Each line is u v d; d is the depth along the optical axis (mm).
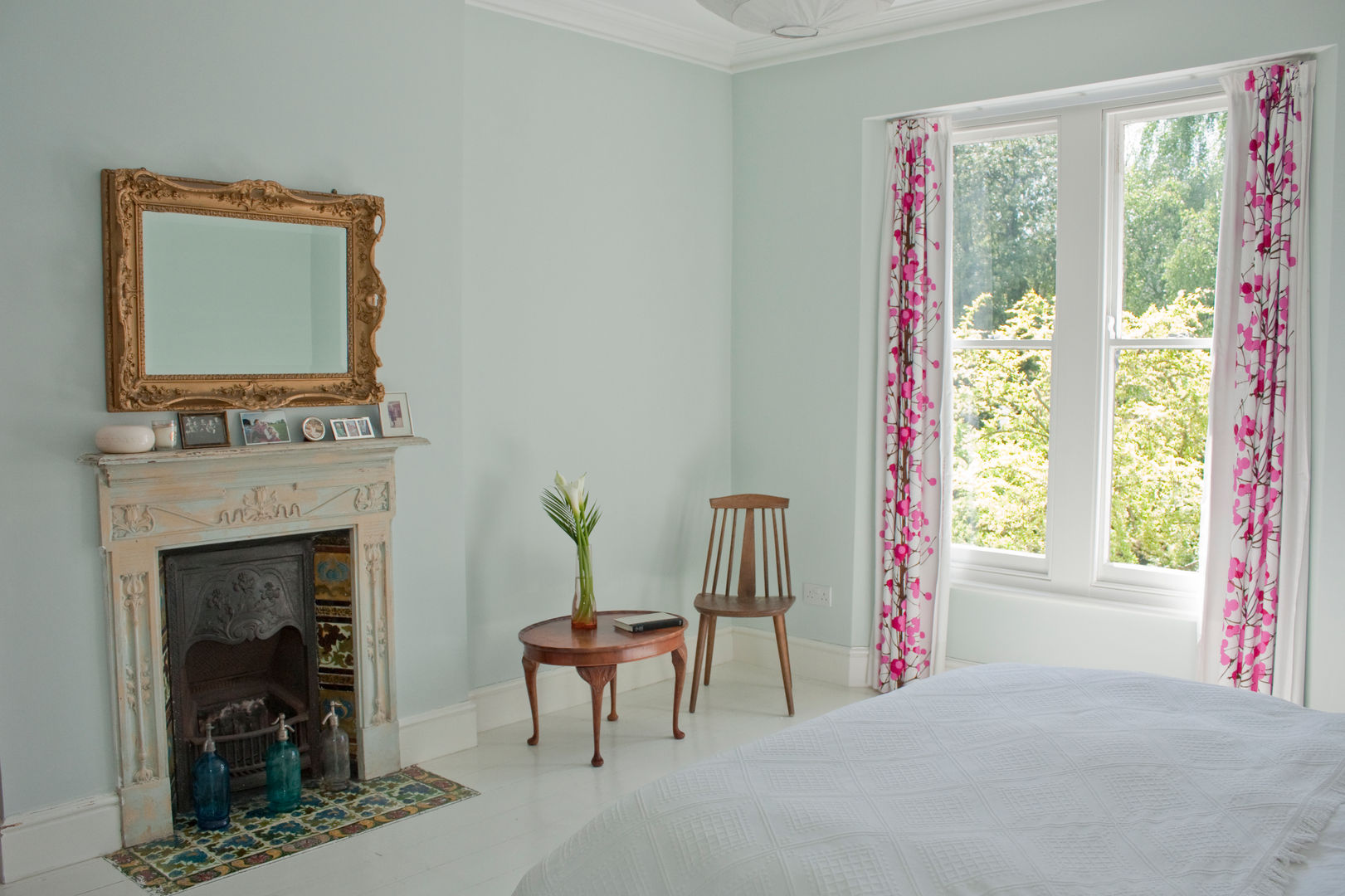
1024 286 4305
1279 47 3477
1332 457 3484
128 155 2898
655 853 1729
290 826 3148
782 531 4652
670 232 4684
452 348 3709
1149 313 4008
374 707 3533
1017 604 4285
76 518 2869
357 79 3383
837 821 1725
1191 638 3869
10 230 2719
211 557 3178
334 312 3344
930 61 4246
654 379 4660
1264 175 3572
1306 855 1660
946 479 4371
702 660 4844
